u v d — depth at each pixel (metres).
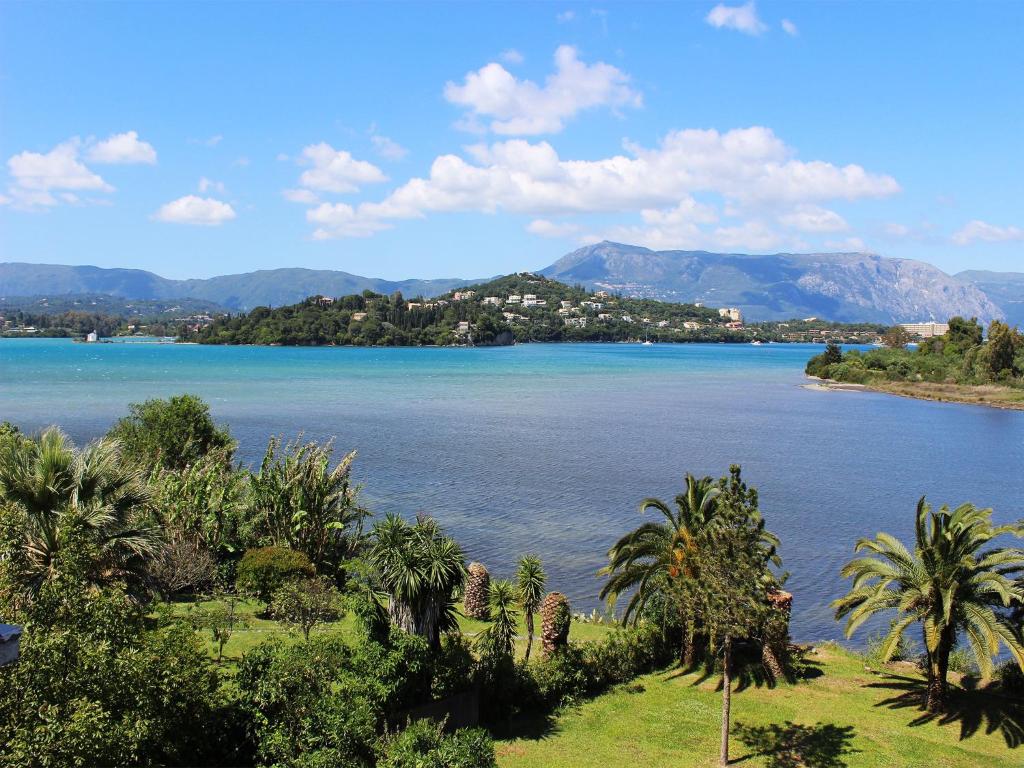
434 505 64.12
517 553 51.00
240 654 27.39
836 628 40.44
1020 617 27.83
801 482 79.56
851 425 129.50
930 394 180.75
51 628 16.39
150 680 16.97
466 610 37.97
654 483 75.50
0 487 23.66
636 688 29.98
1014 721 26.88
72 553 21.02
